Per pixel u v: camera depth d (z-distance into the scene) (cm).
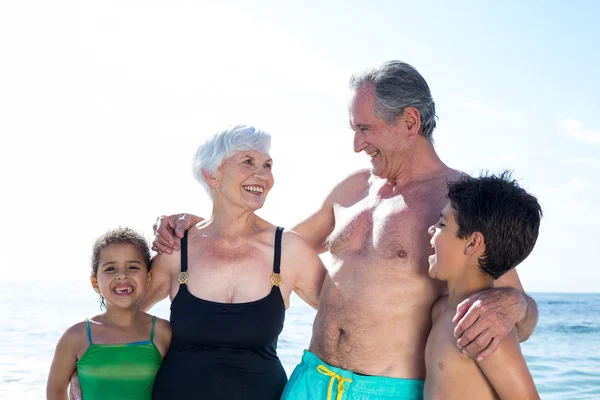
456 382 257
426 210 309
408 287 302
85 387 344
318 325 329
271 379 331
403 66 325
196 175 357
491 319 240
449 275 272
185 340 332
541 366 1430
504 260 260
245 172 337
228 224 349
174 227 361
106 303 358
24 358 1278
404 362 298
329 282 329
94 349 345
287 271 346
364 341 303
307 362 325
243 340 328
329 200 373
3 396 987
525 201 263
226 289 337
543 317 2795
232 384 322
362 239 326
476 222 259
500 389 242
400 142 322
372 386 296
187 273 343
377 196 338
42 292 3055
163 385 330
